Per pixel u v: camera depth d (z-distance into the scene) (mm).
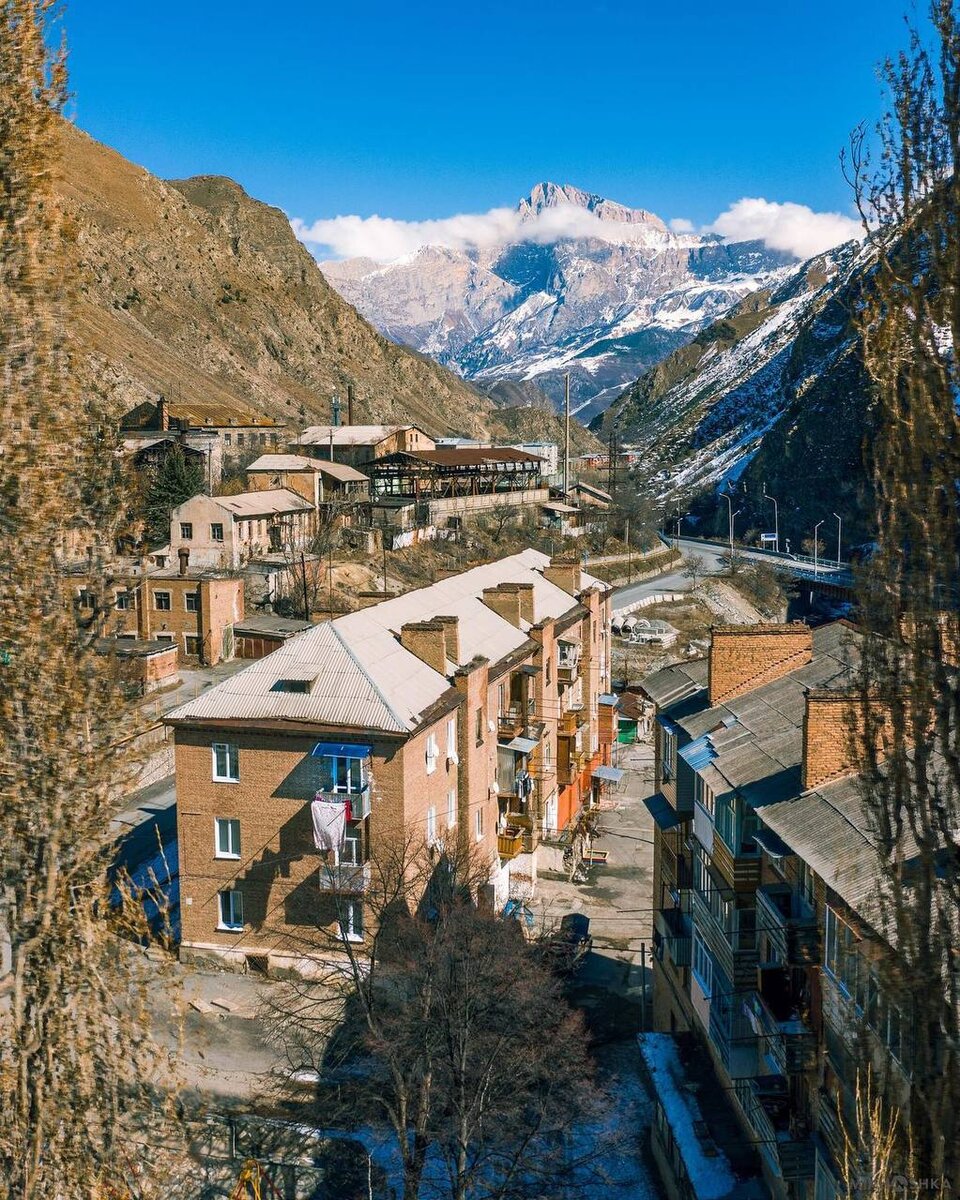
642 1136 31031
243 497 94250
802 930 21609
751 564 148875
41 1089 15344
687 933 32250
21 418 14680
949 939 12312
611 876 50438
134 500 16047
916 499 12398
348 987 33562
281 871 36250
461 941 30109
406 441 135625
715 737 28656
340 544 101500
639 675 90500
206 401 189750
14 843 15219
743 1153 24938
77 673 15312
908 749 13273
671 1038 30609
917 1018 12375
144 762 16438
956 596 12273
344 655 37906
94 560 15445
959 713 12367
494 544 119062
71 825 15445
